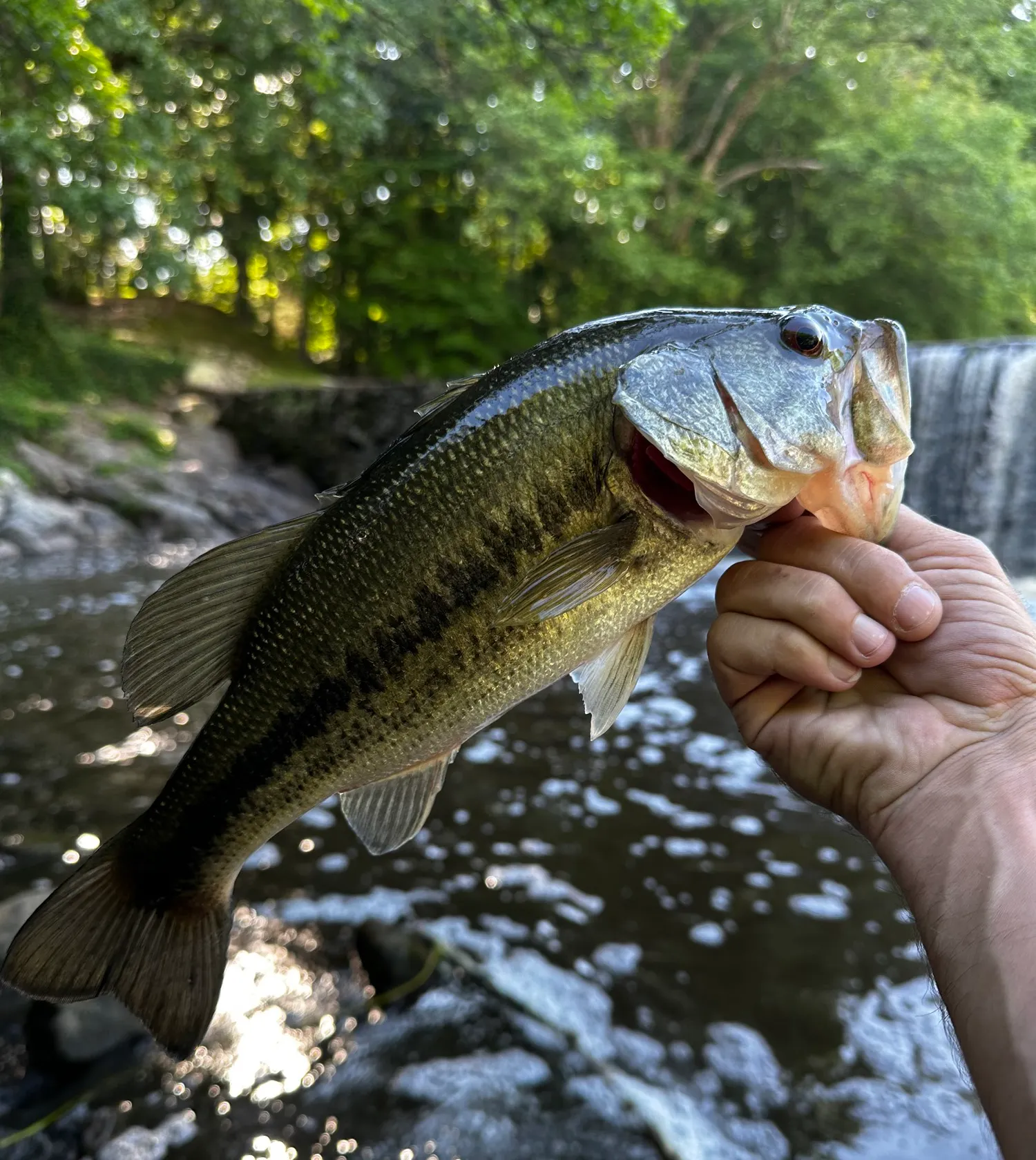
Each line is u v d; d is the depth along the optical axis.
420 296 4.34
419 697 0.34
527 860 0.92
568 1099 0.59
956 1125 0.58
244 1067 0.61
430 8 2.81
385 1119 0.57
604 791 1.10
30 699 1.41
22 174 2.92
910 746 0.29
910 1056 0.64
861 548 0.30
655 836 0.98
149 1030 0.36
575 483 0.33
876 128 4.29
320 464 3.79
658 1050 0.64
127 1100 0.58
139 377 3.70
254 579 0.36
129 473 3.10
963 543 0.32
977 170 4.02
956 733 0.29
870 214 4.29
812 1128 0.58
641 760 1.20
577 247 4.53
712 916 0.82
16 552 2.62
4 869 0.85
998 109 4.11
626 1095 0.59
